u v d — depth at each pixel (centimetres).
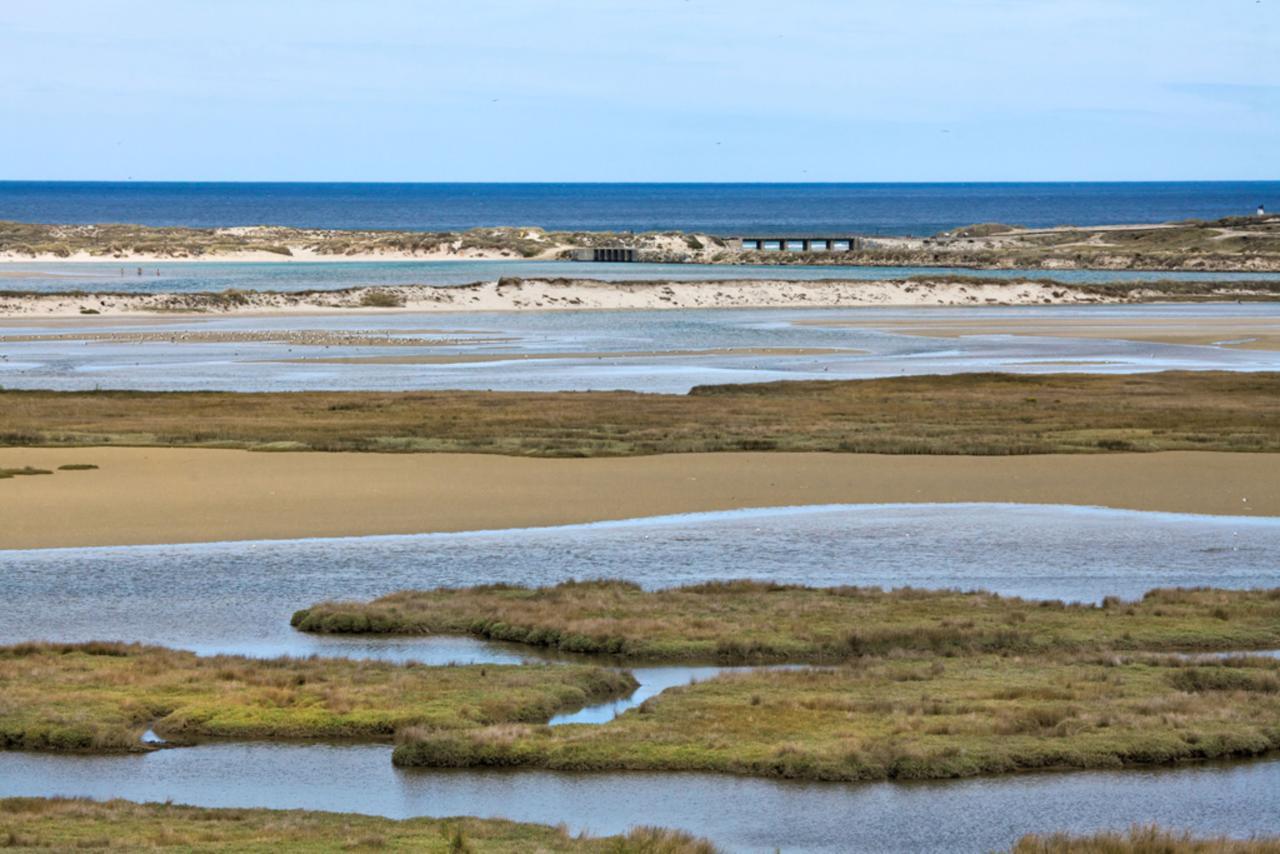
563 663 6600
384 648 6950
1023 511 10156
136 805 4866
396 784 5234
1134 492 10838
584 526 9625
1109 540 9275
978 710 5841
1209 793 5184
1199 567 8612
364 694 6012
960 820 4916
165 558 8638
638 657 6794
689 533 9425
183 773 5334
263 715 5753
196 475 11231
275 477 11169
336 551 8875
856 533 9431
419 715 5744
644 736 5547
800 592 7794
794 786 5200
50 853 4259
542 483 11044
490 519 9800
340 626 7206
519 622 7138
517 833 4612
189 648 6919
